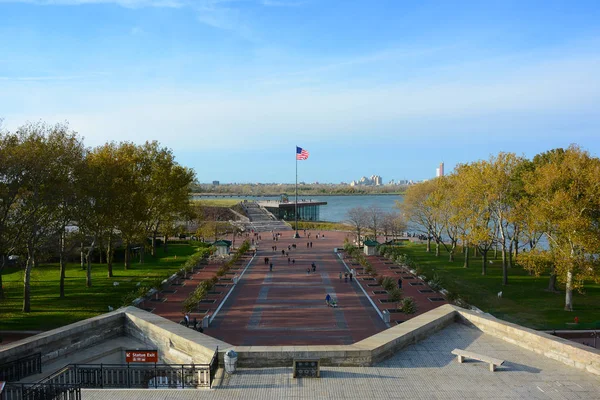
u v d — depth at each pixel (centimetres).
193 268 6425
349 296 4712
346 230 12425
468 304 4144
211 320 3809
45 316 3719
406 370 1684
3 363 1761
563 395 1480
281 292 4912
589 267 4066
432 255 7988
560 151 6284
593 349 1695
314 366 1614
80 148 4278
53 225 4219
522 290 4981
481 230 5503
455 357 1812
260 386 1550
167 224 7812
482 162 5700
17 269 6306
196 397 1472
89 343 2156
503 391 1505
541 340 1839
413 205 8119
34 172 3581
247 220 13938
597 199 3991
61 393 1488
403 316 3944
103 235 5528
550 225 4334
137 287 4988
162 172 6844
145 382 1880
